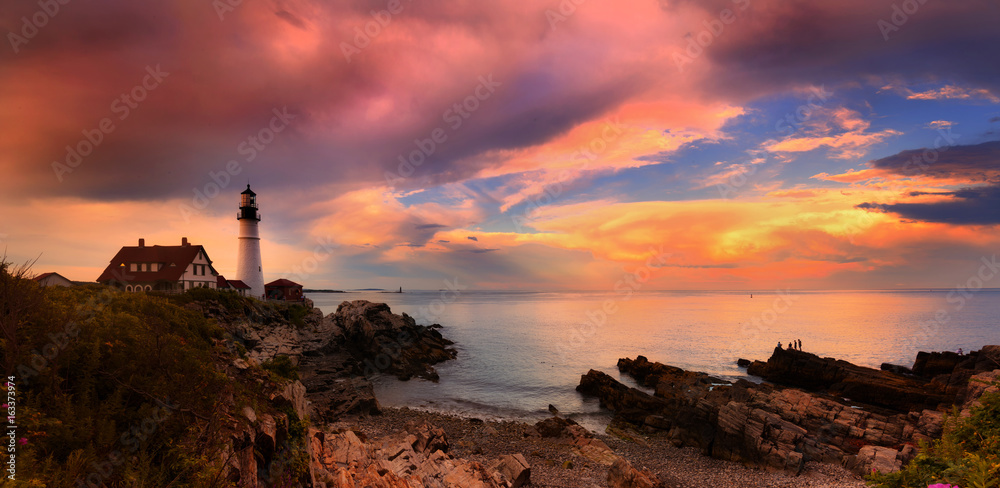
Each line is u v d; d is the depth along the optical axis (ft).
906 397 153.38
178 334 47.62
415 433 99.30
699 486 93.76
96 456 25.44
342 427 111.45
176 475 27.43
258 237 243.19
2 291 27.96
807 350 270.87
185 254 187.93
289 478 39.70
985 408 29.43
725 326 403.13
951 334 334.44
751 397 140.05
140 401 31.45
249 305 173.06
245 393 43.24
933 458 22.18
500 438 119.75
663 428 132.98
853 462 101.91
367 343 220.84
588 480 92.17
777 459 103.76
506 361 241.55
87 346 31.09
